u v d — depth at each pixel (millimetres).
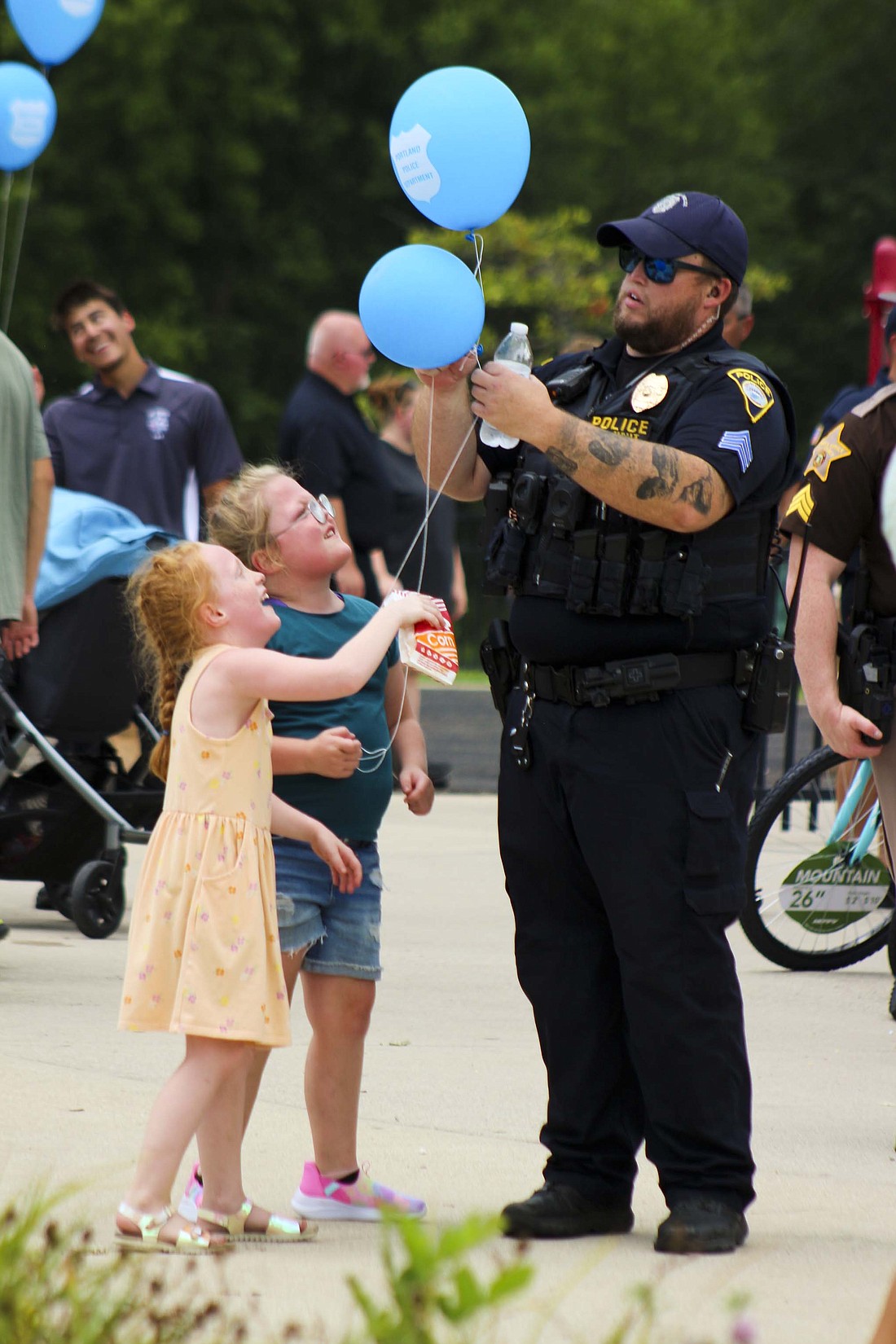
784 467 8305
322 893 8484
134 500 17922
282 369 81000
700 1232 7988
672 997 8062
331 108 81750
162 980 7941
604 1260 7887
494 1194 8797
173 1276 7438
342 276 81750
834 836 14930
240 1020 7832
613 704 8156
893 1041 12516
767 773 25969
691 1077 8070
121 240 74562
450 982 13961
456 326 8508
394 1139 9750
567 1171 8414
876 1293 7461
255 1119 10109
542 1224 8234
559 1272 7703
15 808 15453
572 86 84000
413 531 22812
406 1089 10766
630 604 8039
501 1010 13016
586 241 59688
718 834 8102
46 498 14867
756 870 14852
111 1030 12062
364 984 8578
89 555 14945
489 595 8680
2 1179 8617
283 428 21109
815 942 15086
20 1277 5832
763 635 8344
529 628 8320
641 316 8328
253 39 75375
